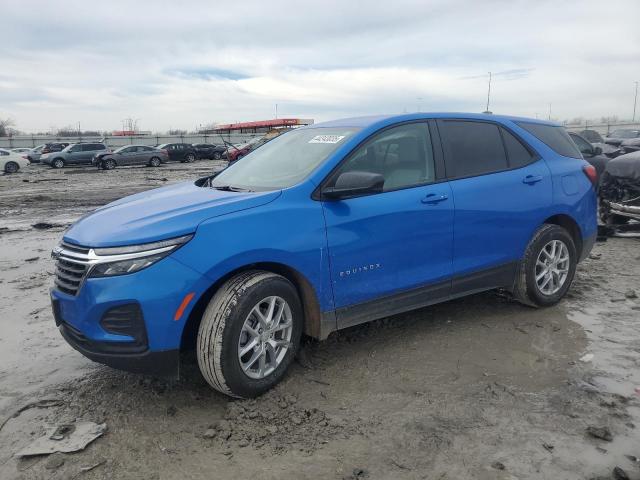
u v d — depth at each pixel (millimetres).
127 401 3463
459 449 2875
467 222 4332
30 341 4543
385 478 2656
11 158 31203
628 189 8148
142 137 68312
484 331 4496
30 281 6457
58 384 3729
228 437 3027
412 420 3164
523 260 4777
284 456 2852
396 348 4180
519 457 2795
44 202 15086
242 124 61281
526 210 4699
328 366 3885
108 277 3094
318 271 3615
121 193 17453
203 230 3232
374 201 3867
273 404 3359
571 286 5695
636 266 6508
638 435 2965
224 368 3238
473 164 4504
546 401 3348
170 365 3205
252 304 3311
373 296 3902
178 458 2857
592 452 2822
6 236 9617
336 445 2936
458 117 4570
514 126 4910
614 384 3549
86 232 3383
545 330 4504
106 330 3135
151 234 3141
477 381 3629
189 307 3180
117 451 2922
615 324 4609
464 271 4387
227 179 4418
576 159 5273
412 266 4074
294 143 4457
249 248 3322
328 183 3742
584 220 5199
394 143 4148
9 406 3432
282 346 3566
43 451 2906
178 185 4613
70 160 36812
